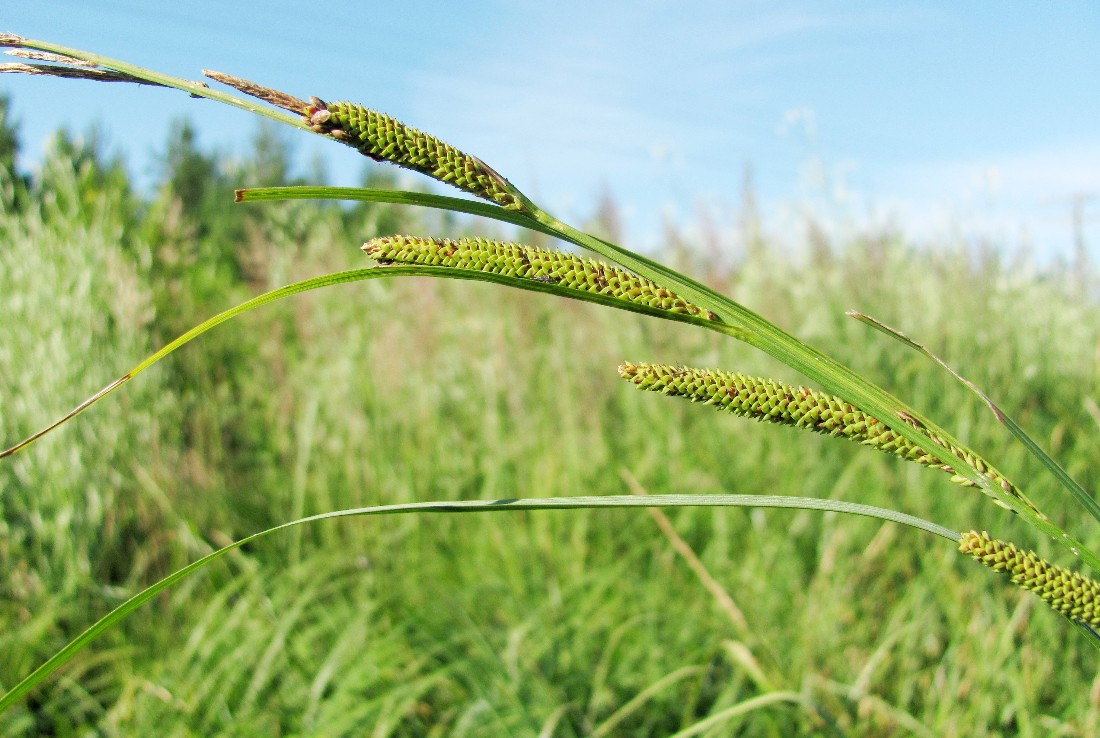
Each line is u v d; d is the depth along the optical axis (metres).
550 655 3.26
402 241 0.96
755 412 0.99
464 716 2.84
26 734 3.06
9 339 3.95
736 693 3.05
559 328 5.30
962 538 1.01
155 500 4.18
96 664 3.46
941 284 5.19
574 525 4.30
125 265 4.27
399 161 0.92
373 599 3.62
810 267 5.36
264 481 4.79
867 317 1.06
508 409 5.09
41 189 4.50
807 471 4.36
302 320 5.27
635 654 3.26
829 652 3.28
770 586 3.69
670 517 4.32
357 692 3.15
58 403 3.91
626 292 1.00
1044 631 3.09
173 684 3.13
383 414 4.87
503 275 0.98
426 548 4.22
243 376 5.57
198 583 3.86
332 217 5.91
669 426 4.80
